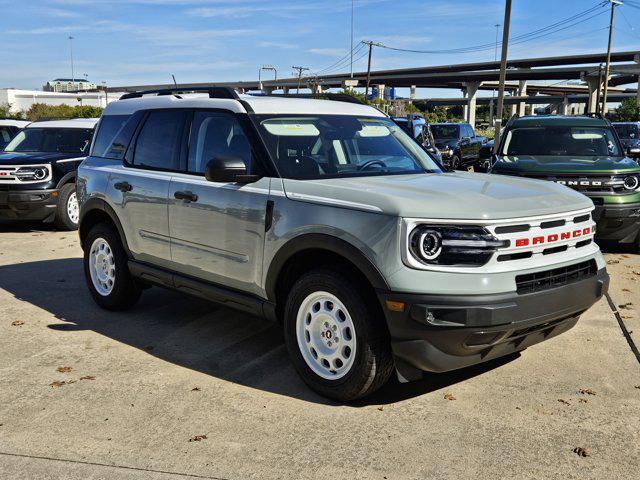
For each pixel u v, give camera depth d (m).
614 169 7.98
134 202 5.37
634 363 4.60
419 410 3.88
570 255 3.96
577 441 3.50
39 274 7.41
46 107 63.56
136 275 5.55
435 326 3.47
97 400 4.04
